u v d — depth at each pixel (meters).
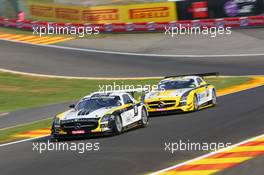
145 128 60.06
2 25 184.12
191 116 67.19
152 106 70.69
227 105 75.81
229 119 62.59
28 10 186.25
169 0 166.62
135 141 51.28
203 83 76.12
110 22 173.38
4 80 120.81
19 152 49.88
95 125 54.34
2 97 103.56
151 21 168.62
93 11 174.88
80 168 40.16
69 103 90.25
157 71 124.12
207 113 68.81
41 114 80.81
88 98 59.69
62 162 42.97
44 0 188.50
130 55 144.25
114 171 38.50
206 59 134.62
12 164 43.69
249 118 62.31
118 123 56.22
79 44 159.75
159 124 62.53
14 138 60.28
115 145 49.59
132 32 168.25
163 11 167.38
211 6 162.25
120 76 121.00
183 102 70.06
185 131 55.84
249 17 157.25
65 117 55.53
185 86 73.88
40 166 41.97
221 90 96.50
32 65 136.12
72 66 134.25
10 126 71.62
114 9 172.75
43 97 102.38
